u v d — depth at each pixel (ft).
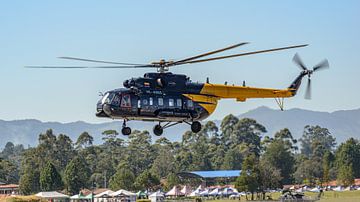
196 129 469.98
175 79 457.27
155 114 449.06
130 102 444.55
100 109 447.83
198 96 463.42
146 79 451.12
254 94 490.49
